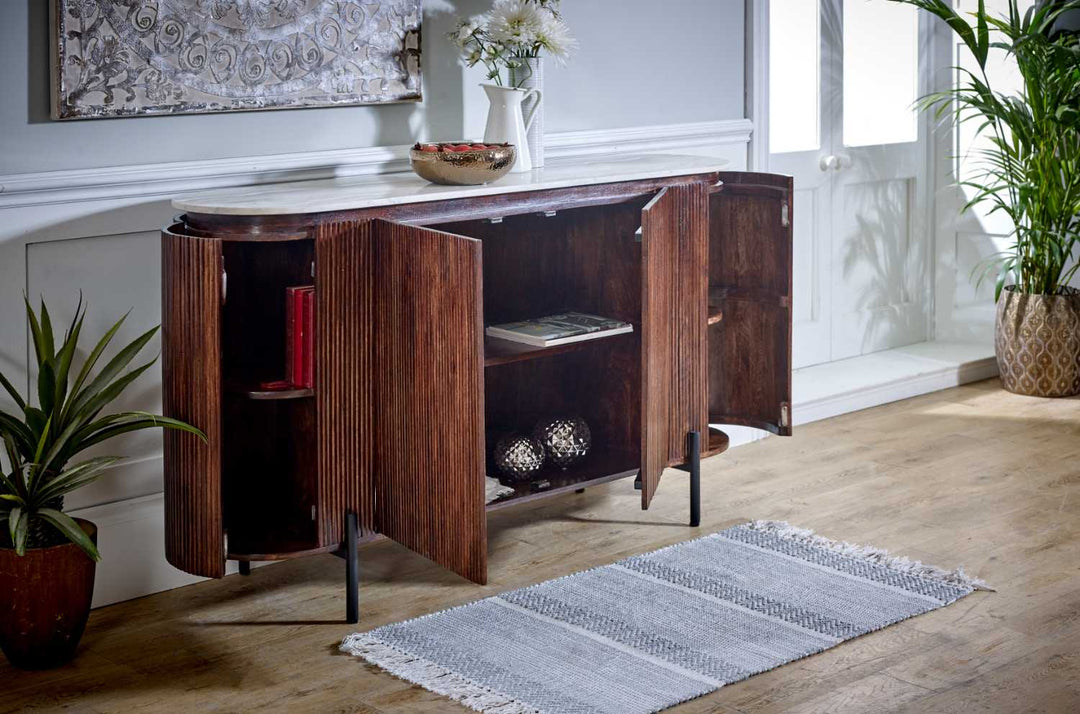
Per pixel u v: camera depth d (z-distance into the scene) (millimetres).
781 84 5020
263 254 3270
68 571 2826
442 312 2930
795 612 3115
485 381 3803
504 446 3564
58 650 2873
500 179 3432
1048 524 3697
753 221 3922
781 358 3928
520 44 3578
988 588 3232
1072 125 4785
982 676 2764
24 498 2789
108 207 3170
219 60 3275
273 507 3363
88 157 3133
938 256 5719
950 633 2986
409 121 3695
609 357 3807
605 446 3857
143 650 2980
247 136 3381
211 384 2869
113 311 3225
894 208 5543
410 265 2984
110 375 2898
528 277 3814
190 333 2865
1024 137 4906
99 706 2703
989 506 3863
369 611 3188
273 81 3375
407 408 3066
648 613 3127
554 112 4023
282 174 3430
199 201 3020
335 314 3014
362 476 3146
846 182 5301
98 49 3088
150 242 3260
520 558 3523
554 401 3939
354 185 3354
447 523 3020
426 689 2758
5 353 3059
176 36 3199
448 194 3164
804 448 4496
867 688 2723
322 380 3016
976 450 4434
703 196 3660
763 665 2836
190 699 2732
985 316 5656
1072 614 3070
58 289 3129
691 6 4340
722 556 3488
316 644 3004
